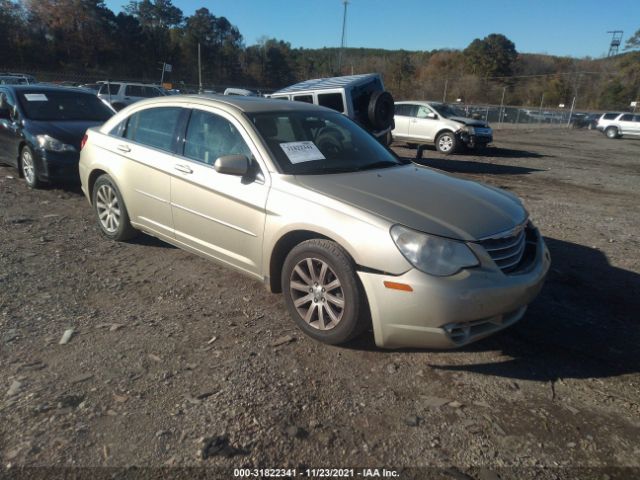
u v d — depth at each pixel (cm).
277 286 367
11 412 254
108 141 500
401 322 291
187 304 388
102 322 353
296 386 288
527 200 893
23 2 5762
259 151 368
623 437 258
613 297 440
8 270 432
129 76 6250
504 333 363
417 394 287
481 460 239
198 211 402
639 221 748
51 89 820
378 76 1046
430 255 287
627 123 2908
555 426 264
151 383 284
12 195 698
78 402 265
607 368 323
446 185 376
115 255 486
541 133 3162
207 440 241
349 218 309
